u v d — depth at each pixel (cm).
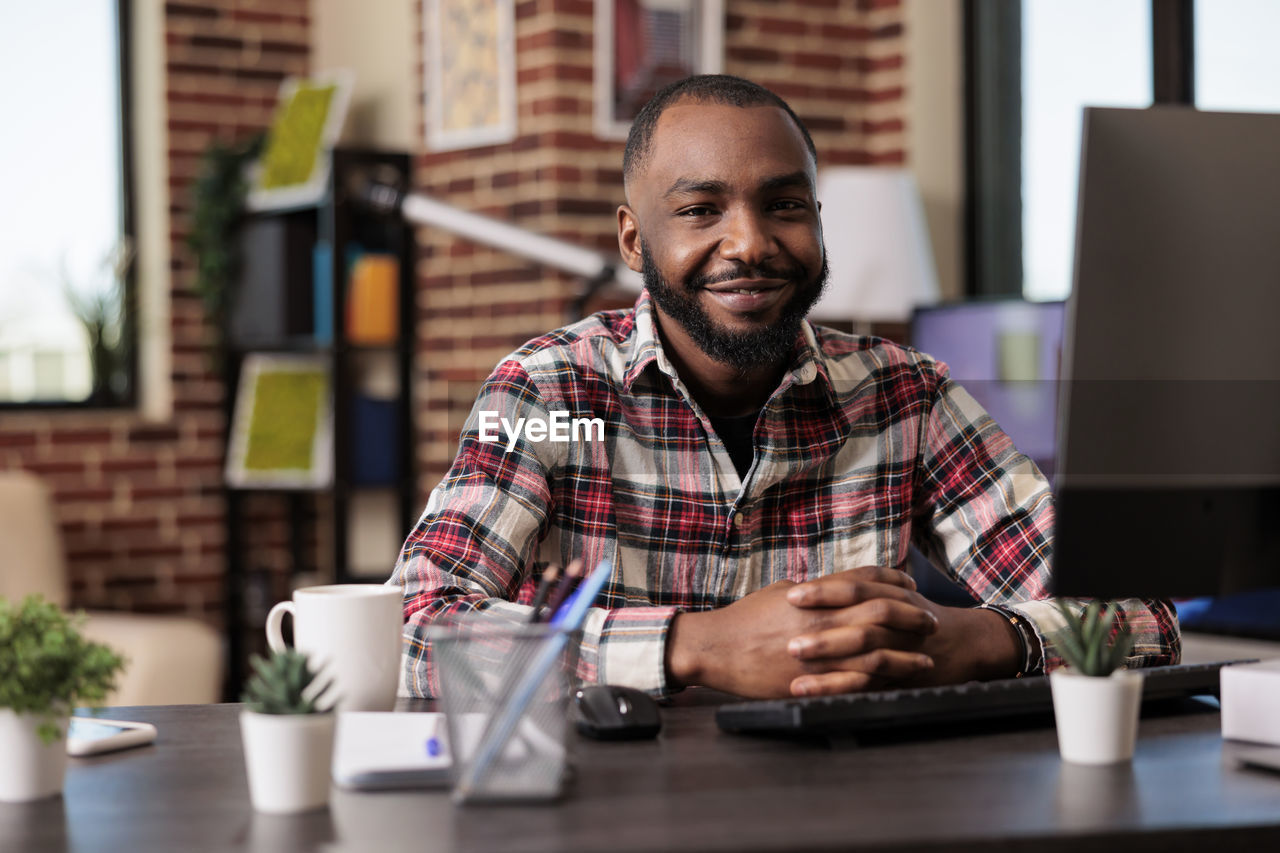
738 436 152
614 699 107
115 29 454
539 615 104
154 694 335
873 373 158
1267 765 95
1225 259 107
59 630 94
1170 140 106
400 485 417
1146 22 359
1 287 438
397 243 412
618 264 327
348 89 416
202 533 452
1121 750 98
